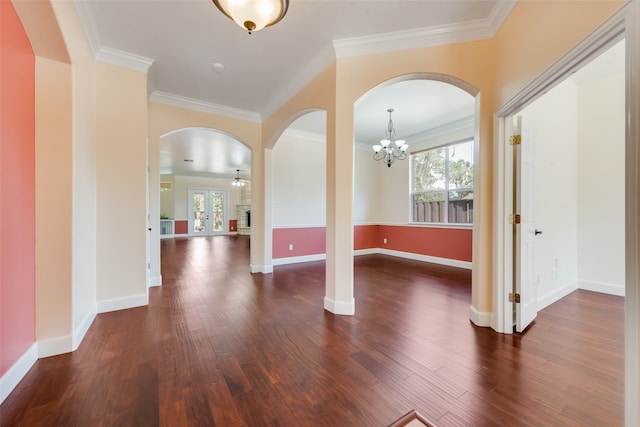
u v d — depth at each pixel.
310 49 2.71
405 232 5.92
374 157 6.06
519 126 2.30
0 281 1.48
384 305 2.96
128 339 2.16
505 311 2.29
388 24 2.34
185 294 3.37
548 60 1.64
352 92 2.66
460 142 4.97
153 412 1.37
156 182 3.74
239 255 6.45
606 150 3.38
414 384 1.60
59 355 1.91
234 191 12.44
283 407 1.41
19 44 1.68
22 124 1.72
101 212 2.70
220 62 2.94
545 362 1.84
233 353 1.95
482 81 2.37
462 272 4.52
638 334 1.06
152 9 2.16
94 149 2.60
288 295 3.33
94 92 2.62
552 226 3.06
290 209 5.42
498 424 1.30
